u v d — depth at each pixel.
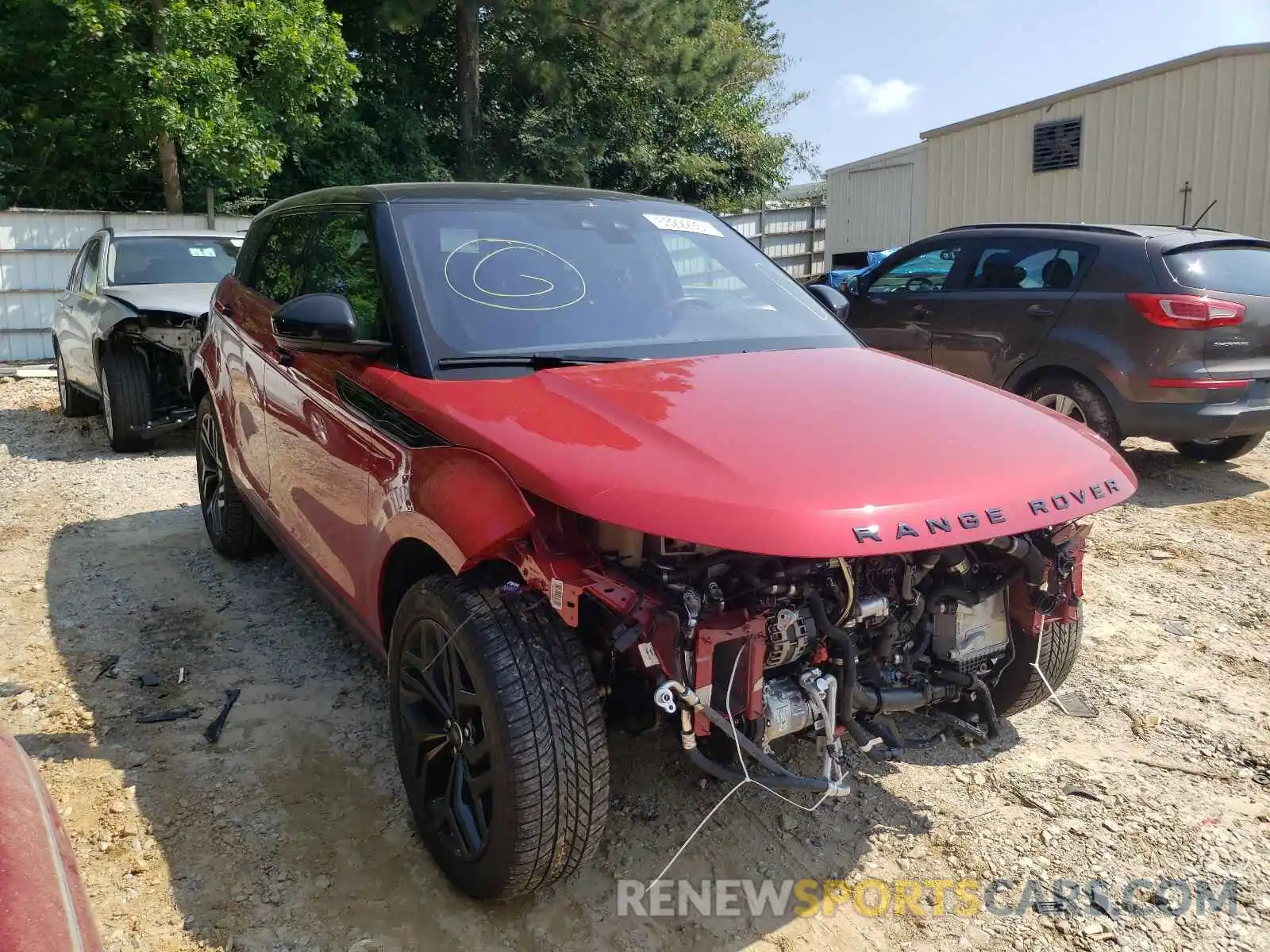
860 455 2.46
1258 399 6.52
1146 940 2.62
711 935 2.63
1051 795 3.26
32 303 14.05
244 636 4.38
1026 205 15.99
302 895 2.76
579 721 2.45
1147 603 4.88
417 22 19.16
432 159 21.19
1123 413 6.56
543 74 21.41
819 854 2.97
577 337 3.21
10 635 4.37
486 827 2.57
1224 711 3.82
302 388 3.61
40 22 14.60
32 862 1.51
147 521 6.00
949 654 2.86
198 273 8.52
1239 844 3.02
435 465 2.67
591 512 2.25
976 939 2.63
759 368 3.11
